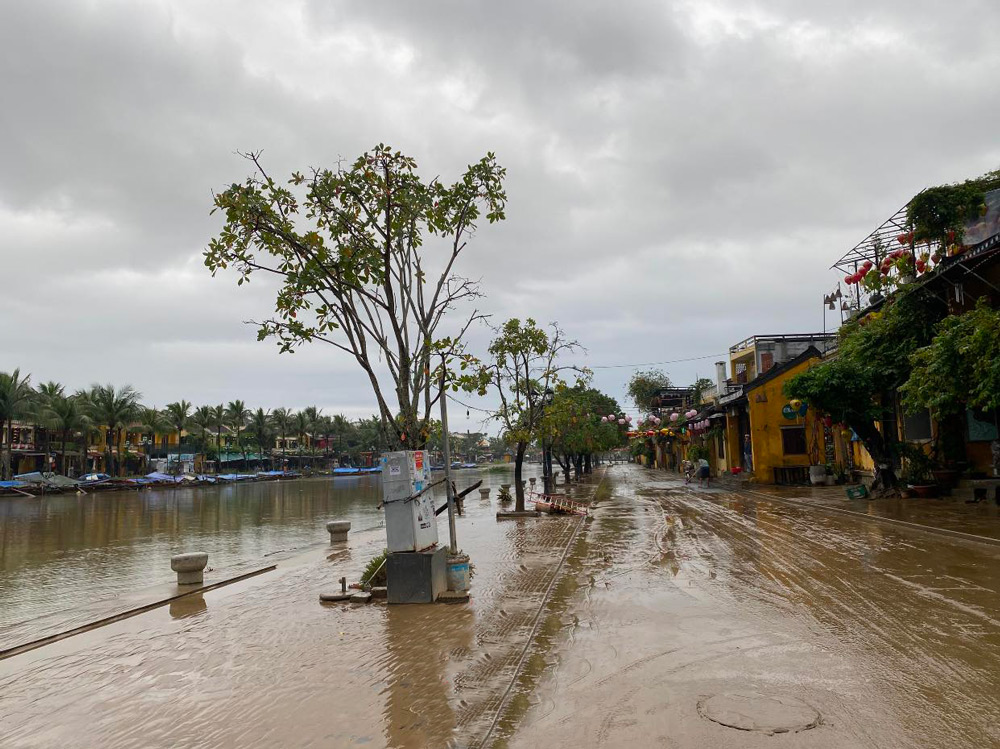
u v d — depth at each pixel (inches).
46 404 2650.1
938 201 658.8
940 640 228.2
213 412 3878.0
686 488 1186.6
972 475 673.0
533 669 220.1
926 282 659.4
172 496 2250.2
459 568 345.7
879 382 722.2
